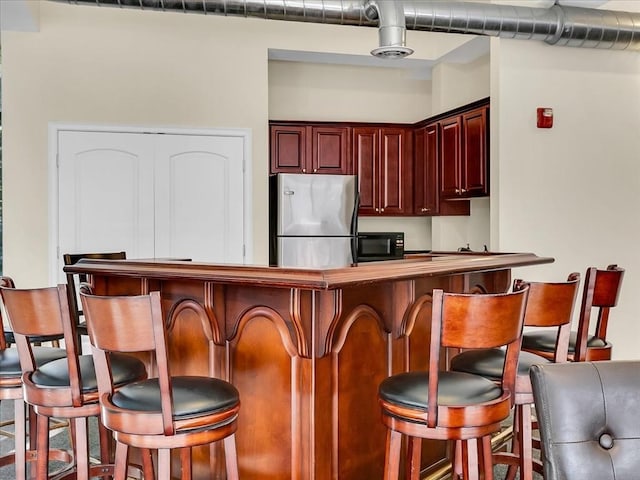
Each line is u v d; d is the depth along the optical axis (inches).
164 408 66.9
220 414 70.3
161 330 66.4
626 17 177.6
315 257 209.2
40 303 77.5
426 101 254.1
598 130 189.9
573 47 186.4
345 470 85.9
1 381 88.6
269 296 85.6
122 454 73.0
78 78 194.2
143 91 199.2
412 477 73.8
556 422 51.6
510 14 168.2
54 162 192.5
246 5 153.6
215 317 90.8
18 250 190.9
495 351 91.6
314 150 230.7
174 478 95.6
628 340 191.2
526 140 184.7
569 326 84.2
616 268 114.2
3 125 190.1
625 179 191.6
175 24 201.5
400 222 253.0
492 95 186.7
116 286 105.3
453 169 213.3
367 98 249.4
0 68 198.2
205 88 203.9
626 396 52.7
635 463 50.9
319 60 225.9
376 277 80.9
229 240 206.2
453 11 163.9
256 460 87.3
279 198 206.2
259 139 208.1
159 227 200.7
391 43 154.6
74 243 194.2
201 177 204.1
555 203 186.7
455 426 68.2
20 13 180.9
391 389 74.2
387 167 238.1
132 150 198.5
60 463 116.6
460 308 67.2
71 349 77.7
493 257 117.1
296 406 83.0
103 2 148.2
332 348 83.7
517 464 100.0
